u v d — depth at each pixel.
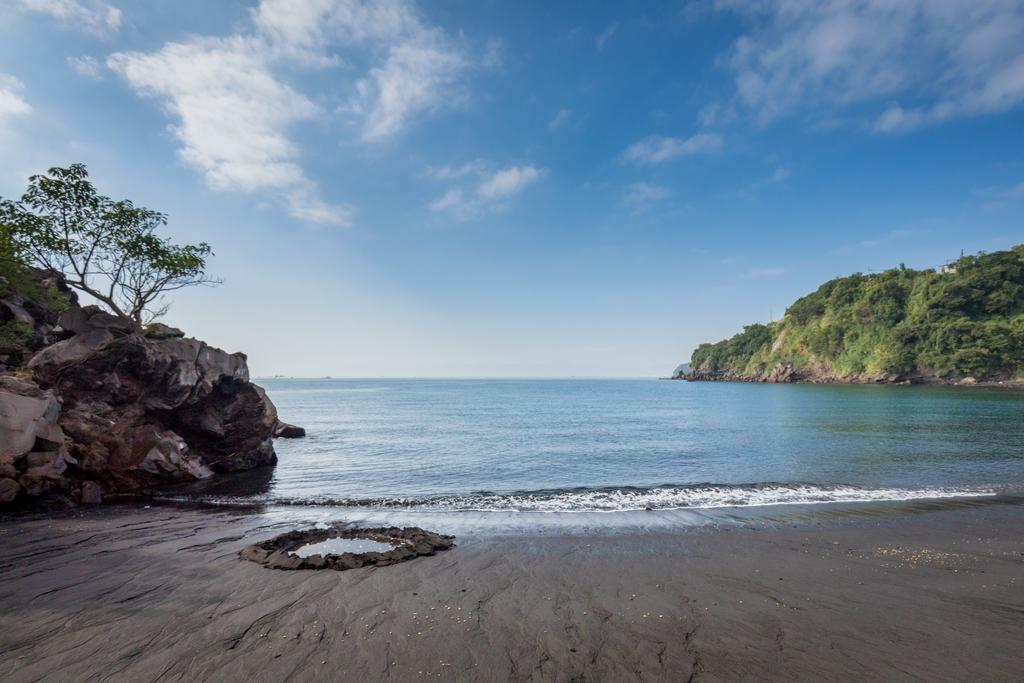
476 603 7.76
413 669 5.82
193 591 8.13
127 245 20.39
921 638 6.68
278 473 22.48
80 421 17.59
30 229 18.45
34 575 8.87
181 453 20.23
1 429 14.35
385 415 61.56
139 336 20.02
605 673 5.75
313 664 5.91
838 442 31.73
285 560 9.44
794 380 166.50
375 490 18.58
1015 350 114.44
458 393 141.75
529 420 52.94
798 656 6.18
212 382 22.69
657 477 20.91
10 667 5.80
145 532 12.03
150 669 5.79
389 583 8.56
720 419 51.41
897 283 148.25
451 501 16.14
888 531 12.31
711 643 6.50
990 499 16.20
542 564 9.71
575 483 19.78
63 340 19.36
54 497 15.15
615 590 8.38
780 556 10.30
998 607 7.73
